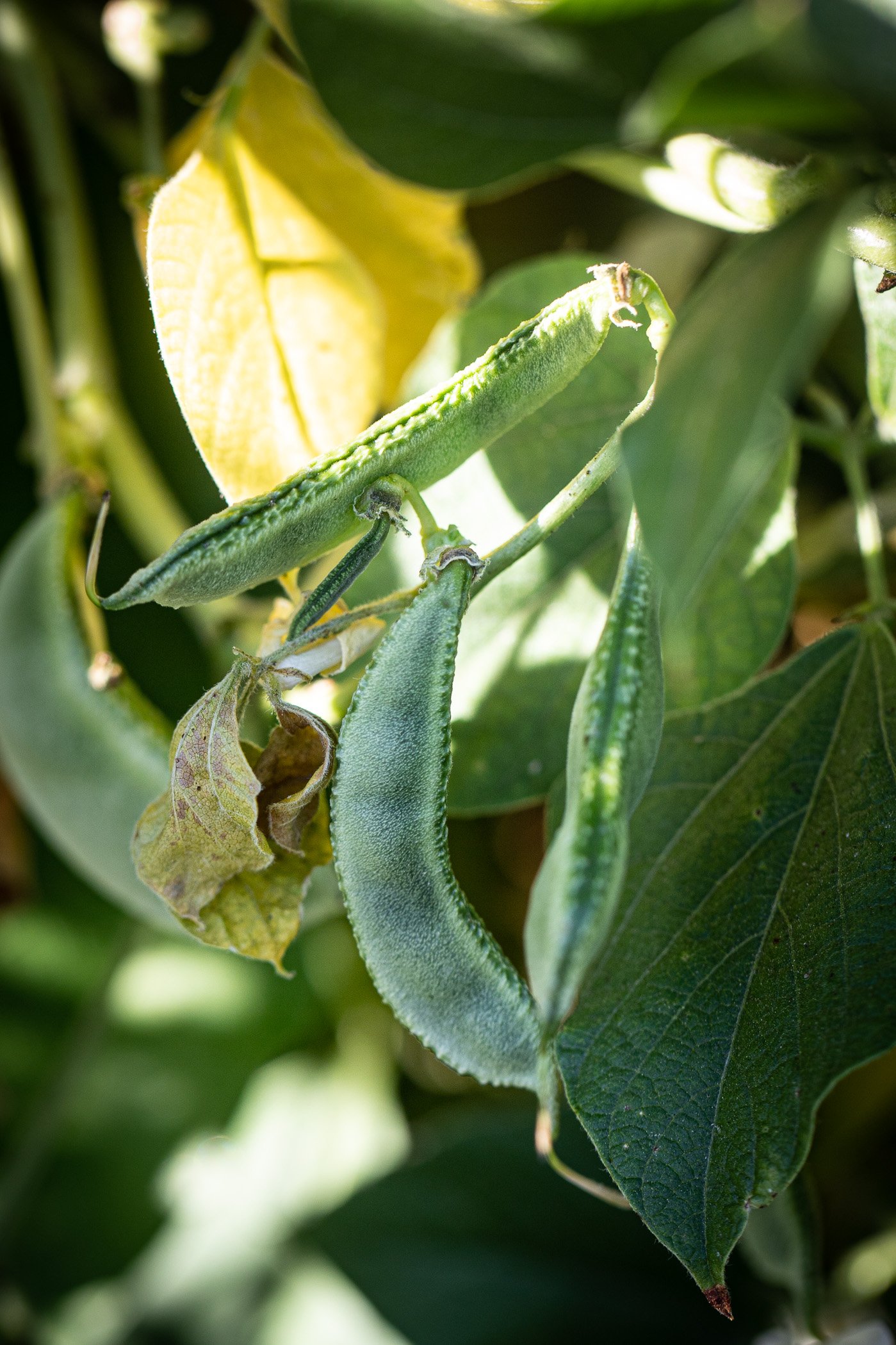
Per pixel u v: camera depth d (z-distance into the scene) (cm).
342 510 29
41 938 52
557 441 35
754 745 32
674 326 28
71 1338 50
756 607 34
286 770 30
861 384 40
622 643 28
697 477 25
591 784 27
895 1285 43
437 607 28
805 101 26
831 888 31
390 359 42
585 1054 30
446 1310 43
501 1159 44
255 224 34
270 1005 53
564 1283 42
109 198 51
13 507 52
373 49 29
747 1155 30
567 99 29
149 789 36
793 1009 30
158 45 41
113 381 45
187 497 50
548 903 27
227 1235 52
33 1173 51
